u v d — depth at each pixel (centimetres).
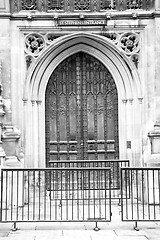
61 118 1273
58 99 1273
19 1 1234
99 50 1257
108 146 1271
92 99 1280
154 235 830
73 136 1273
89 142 1272
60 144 1267
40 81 1244
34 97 1232
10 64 1208
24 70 1223
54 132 1270
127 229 883
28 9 1237
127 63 1238
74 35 1225
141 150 1228
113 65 1260
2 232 866
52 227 909
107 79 1277
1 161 1137
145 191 1188
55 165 1262
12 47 1216
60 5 1244
